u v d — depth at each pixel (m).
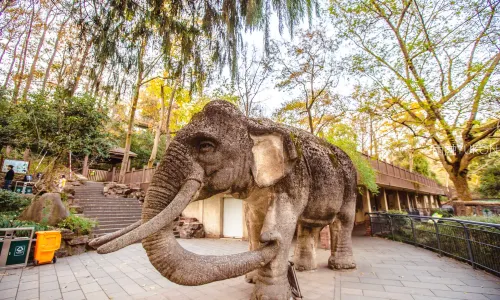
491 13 8.38
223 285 4.27
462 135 10.14
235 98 13.37
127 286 4.39
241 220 10.41
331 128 12.56
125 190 13.72
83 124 9.84
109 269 5.57
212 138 2.76
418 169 24.73
